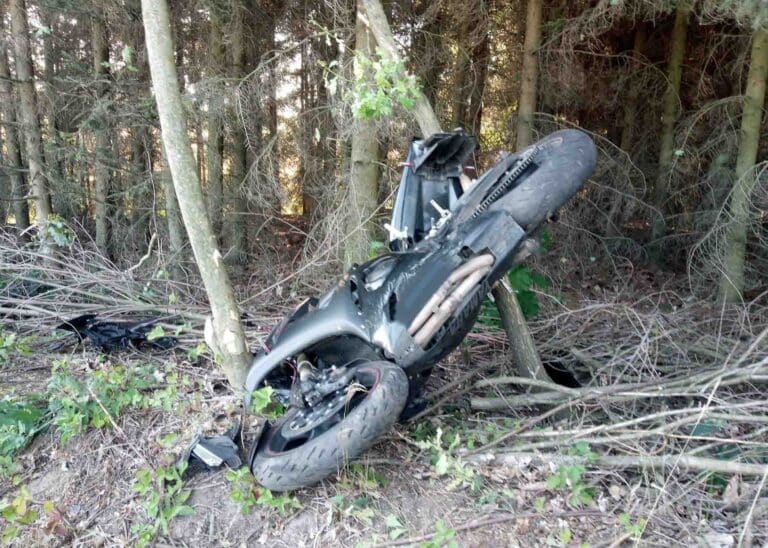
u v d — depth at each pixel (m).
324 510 2.50
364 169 5.11
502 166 2.88
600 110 8.09
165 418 3.15
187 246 7.10
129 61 5.75
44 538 2.44
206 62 7.41
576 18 5.69
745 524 2.12
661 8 4.92
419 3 6.59
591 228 7.16
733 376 2.90
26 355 4.04
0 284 5.45
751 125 5.29
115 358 3.94
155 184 7.60
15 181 8.71
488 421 3.08
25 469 2.88
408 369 2.55
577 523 2.33
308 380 2.65
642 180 7.20
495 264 2.57
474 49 7.46
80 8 6.86
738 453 2.57
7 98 8.09
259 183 6.48
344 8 5.02
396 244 3.19
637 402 3.17
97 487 2.71
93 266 5.71
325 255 5.49
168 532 2.43
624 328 4.21
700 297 5.70
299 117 6.48
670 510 2.35
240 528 2.46
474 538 2.29
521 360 3.35
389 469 2.71
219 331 3.22
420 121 3.32
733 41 6.11
